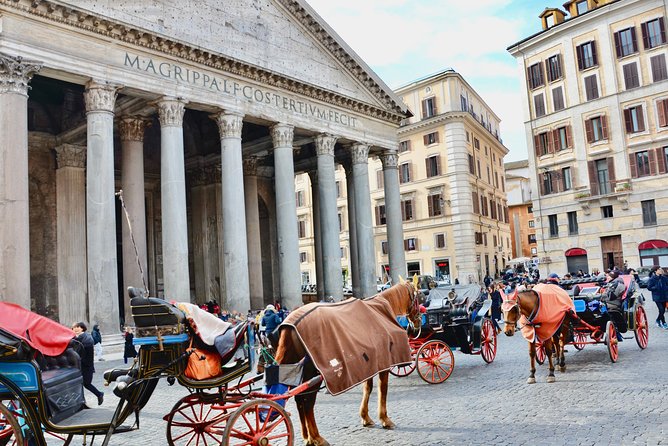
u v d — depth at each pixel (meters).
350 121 32.31
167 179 22.62
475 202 53.16
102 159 20.23
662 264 39.59
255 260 34.16
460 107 52.59
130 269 23.55
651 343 17.28
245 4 26.75
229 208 24.98
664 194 39.66
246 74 26.09
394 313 10.72
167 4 23.16
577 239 43.88
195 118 35.91
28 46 18.67
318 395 12.98
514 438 8.43
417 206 53.84
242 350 7.94
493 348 16.38
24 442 7.04
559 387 11.89
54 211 28.61
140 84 21.88
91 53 20.42
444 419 9.84
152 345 7.40
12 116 18.06
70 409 7.65
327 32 30.36
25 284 17.92
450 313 14.30
